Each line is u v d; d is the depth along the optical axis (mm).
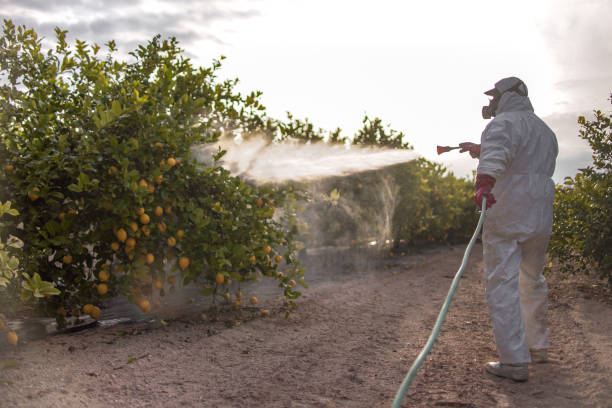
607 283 6016
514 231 3107
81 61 5000
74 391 2695
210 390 2818
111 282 4090
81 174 3682
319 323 4410
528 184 3123
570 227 5824
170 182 4250
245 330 4102
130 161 4105
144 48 5465
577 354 3459
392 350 3617
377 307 5113
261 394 2768
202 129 4730
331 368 3213
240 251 4355
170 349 3529
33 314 4141
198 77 5402
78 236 3957
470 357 3451
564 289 5887
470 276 7320
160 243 4277
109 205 3830
